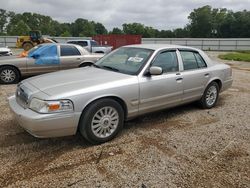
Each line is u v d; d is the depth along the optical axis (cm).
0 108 584
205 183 326
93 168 351
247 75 1207
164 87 489
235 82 995
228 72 658
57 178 327
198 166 362
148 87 463
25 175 331
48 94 378
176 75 512
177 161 373
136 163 365
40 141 424
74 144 417
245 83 976
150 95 470
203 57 596
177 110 601
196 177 337
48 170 344
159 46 523
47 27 9425
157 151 400
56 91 385
